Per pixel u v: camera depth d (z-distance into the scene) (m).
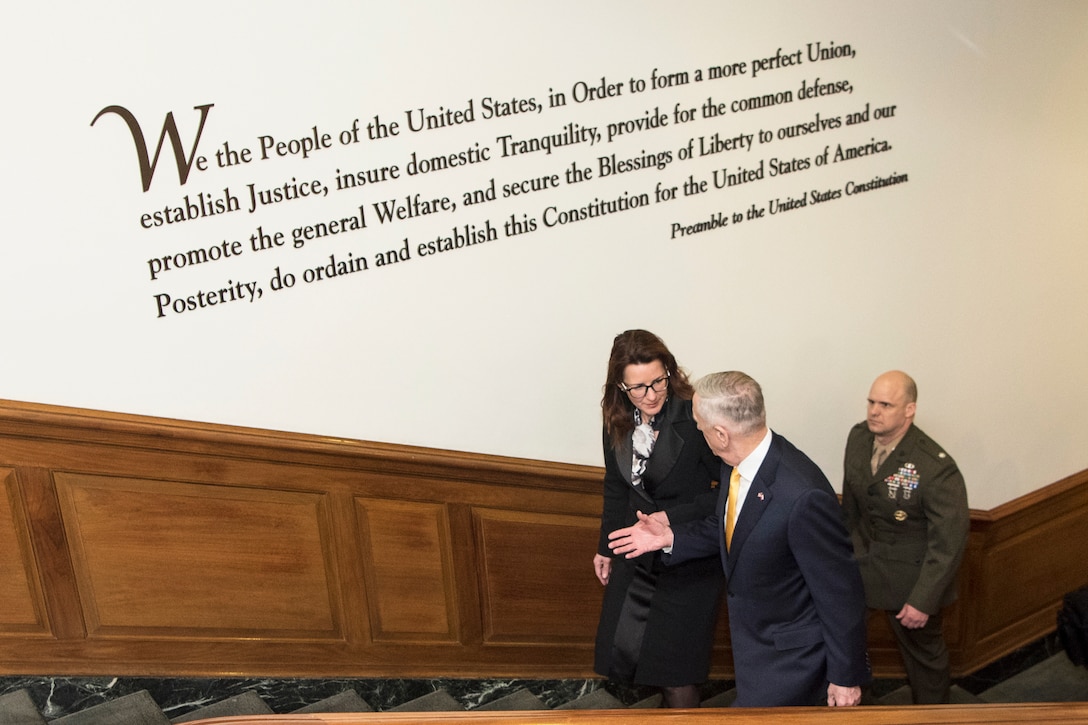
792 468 2.46
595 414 3.38
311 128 2.85
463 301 3.12
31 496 2.93
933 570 3.14
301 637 3.30
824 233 3.45
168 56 2.68
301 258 2.94
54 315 2.78
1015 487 3.98
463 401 3.22
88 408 2.88
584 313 3.26
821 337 3.55
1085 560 4.24
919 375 3.72
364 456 3.14
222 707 3.06
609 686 3.63
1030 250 3.73
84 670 3.12
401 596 3.36
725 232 3.33
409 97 2.90
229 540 3.13
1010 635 4.16
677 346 3.39
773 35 3.21
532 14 2.95
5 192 2.65
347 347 3.05
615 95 3.09
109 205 2.74
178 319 2.88
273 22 2.74
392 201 2.97
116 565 3.06
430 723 1.58
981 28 3.42
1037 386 3.90
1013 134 3.57
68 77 2.62
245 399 3.01
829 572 2.44
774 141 3.31
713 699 3.64
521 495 3.38
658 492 2.85
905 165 3.49
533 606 3.53
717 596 2.93
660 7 3.06
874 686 3.96
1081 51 3.56
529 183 3.08
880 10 3.30
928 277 3.62
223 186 2.82
